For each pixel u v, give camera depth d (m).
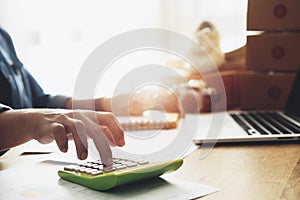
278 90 1.10
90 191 0.45
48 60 1.60
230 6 1.39
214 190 0.45
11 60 1.06
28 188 0.47
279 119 0.90
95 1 1.54
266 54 1.11
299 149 0.66
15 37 1.60
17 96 0.97
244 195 0.44
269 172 0.53
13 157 0.66
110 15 1.53
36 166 0.58
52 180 0.50
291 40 1.08
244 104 1.13
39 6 1.59
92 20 1.55
